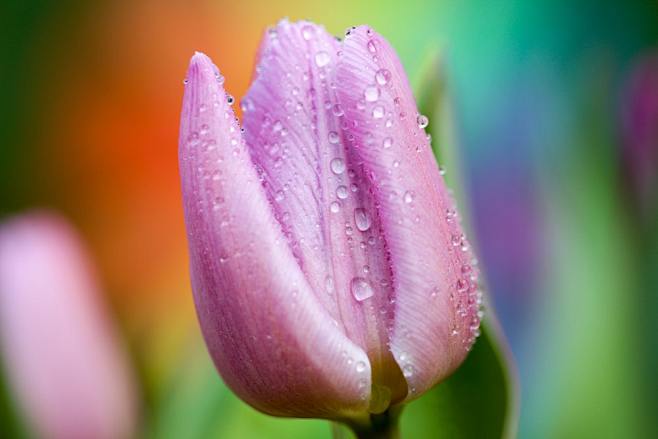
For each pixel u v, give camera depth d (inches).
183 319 19.4
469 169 20.0
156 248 31.8
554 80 22.1
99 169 31.9
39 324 16.4
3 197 30.6
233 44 33.0
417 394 11.8
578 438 16.5
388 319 11.8
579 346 17.1
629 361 16.7
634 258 17.0
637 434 16.5
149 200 32.0
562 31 24.1
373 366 11.8
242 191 11.4
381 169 11.6
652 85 16.8
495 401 13.6
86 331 16.6
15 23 31.1
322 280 11.7
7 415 16.3
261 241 11.4
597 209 17.4
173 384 16.1
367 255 11.8
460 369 13.6
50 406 16.4
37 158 31.4
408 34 28.4
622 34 23.2
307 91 11.8
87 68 32.1
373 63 11.6
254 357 11.6
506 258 18.6
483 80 24.3
